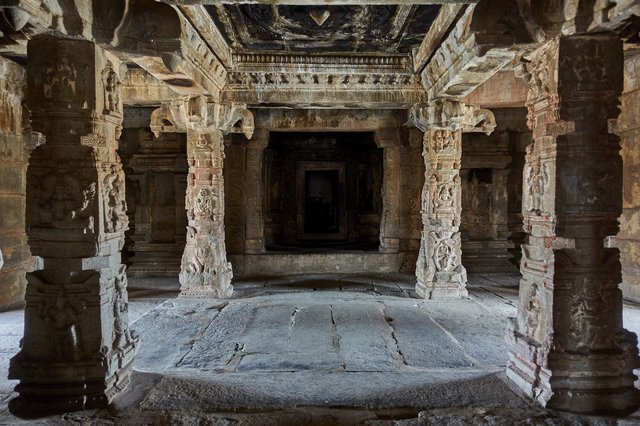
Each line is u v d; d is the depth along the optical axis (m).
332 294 8.82
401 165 11.30
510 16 3.97
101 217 3.83
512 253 11.95
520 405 3.79
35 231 3.74
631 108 7.89
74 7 3.55
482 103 8.35
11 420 3.51
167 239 11.62
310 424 3.53
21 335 6.07
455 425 3.47
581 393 3.69
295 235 14.66
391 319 6.90
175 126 8.27
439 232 8.39
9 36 3.79
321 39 6.89
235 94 8.00
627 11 3.31
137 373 4.56
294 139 14.45
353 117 11.02
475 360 5.08
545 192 3.95
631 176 7.94
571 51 3.78
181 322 6.74
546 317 3.88
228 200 11.15
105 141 3.93
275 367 4.85
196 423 3.50
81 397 3.71
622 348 3.78
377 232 14.59
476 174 12.05
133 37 3.99
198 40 5.88
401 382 4.36
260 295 8.73
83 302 3.77
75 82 3.73
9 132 7.86
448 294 8.34
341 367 4.85
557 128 3.81
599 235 3.79
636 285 7.81
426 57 7.00
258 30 6.48
